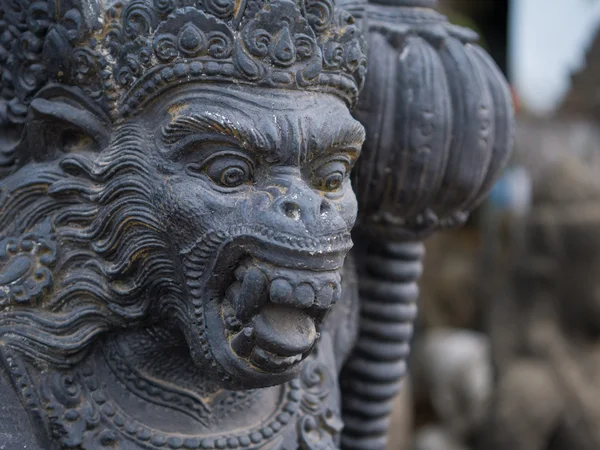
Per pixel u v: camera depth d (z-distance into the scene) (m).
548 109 3.00
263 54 0.67
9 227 0.76
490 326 2.24
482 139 0.88
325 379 0.87
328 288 0.67
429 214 0.91
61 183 0.74
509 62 3.03
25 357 0.75
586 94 2.57
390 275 0.95
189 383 0.79
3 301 0.75
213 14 0.67
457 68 0.87
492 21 3.03
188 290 0.70
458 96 0.87
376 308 0.96
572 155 2.14
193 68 0.67
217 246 0.68
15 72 0.75
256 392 0.82
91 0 0.70
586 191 1.99
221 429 0.79
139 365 0.78
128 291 0.73
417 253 0.96
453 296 3.08
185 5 0.67
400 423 1.74
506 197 2.28
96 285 0.74
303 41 0.68
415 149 0.85
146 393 0.78
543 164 2.14
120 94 0.71
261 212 0.66
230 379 0.70
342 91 0.72
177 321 0.73
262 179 0.69
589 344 2.00
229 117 0.67
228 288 0.70
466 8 2.98
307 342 0.68
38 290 0.74
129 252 0.72
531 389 1.94
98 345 0.78
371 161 0.86
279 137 0.67
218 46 0.67
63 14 0.71
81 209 0.74
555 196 2.00
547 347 1.99
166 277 0.72
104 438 0.75
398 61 0.85
